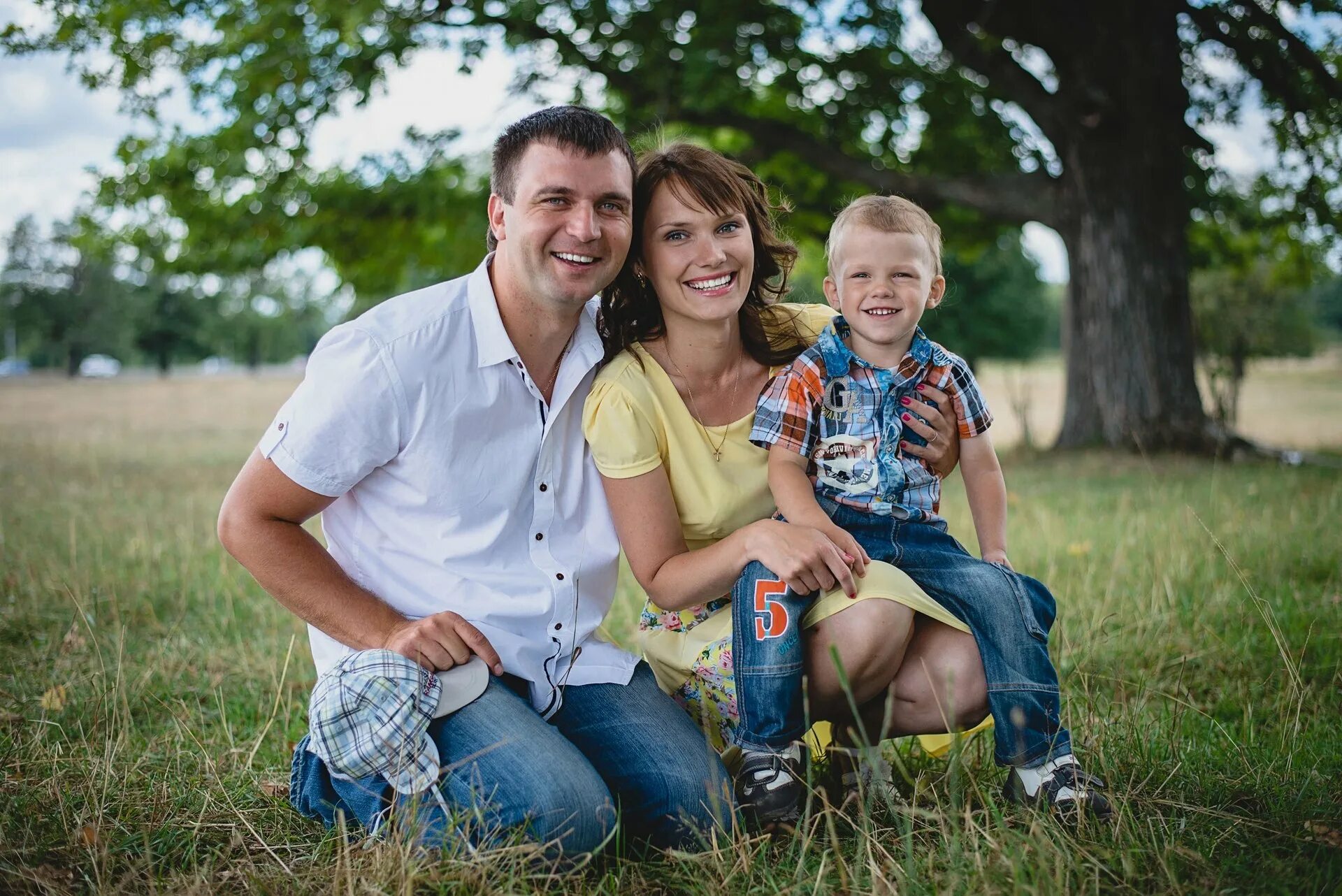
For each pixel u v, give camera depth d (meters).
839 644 2.43
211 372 88.25
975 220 15.98
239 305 85.81
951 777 2.26
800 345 2.96
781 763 2.44
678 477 2.72
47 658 4.05
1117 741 2.79
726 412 2.82
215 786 2.78
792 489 2.63
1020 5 11.75
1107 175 11.88
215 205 13.98
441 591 2.61
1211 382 11.63
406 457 2.57
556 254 2.53
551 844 2.14
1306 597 4.34
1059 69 12.09
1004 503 2.83
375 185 14.08
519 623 2.63
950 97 13.30
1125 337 11.77
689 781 2.41
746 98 12.92
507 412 2.61
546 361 2.71
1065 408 12.41
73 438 17.30
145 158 13.79
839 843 2.36
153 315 82.00
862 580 2.46
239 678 3.89
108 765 2.70
